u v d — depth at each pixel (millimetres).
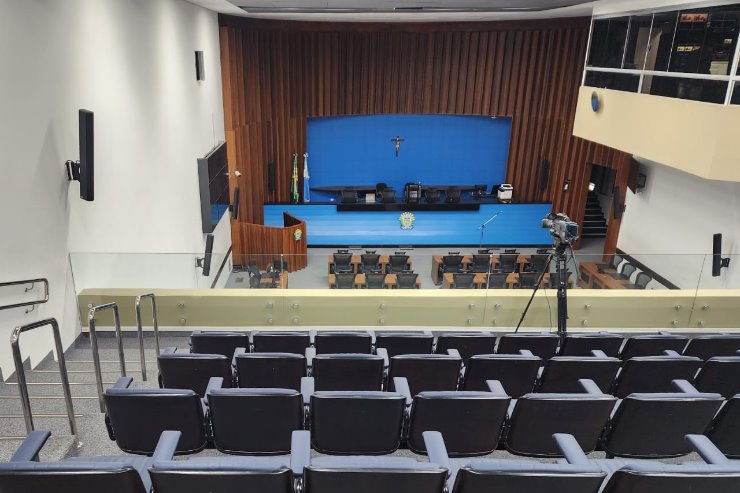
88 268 6770
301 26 16562
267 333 5508
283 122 17422
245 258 7711
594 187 18906
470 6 12250
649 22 10516
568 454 3127
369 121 19203
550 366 4598
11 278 5367
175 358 4285
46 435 3119
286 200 18453
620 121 11406
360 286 8227
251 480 2428
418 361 4473
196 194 11711
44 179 5895
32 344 5789
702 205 12781
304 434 3236
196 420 3570
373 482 2486
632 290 7922
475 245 18406
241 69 14906
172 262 7344
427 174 19906
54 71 6012
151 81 8922
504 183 19359
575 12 13984
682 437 3760
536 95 17641
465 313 7789
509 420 3916
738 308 7926
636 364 4602
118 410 3475
